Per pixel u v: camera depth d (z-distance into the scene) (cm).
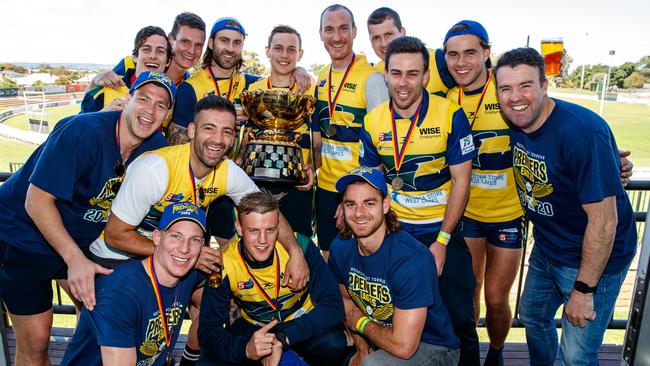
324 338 308
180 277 259
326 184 402
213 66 394
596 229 256
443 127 296
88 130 256
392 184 313
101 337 242
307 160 395
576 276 279
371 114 315
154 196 265
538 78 261
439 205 311
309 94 383
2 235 286
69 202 268
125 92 373
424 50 292
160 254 253
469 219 353
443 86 364
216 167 283
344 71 384
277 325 305
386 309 283
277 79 390
